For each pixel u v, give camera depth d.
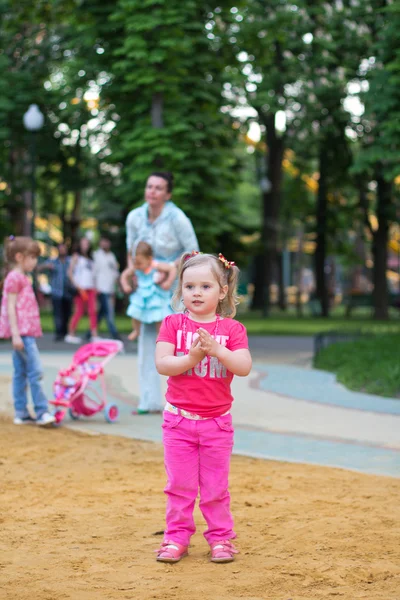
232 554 5.04
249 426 9.79
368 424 9.99
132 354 18.92
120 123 22.88
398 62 20.80
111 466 7.75
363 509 6.14
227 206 24.95
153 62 21.31
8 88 30.75
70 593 4.39
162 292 10.39
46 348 20.34
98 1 22.56
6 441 9.02
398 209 40.06
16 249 9.91
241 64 26.36
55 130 32.28
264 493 6.67
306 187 48.38
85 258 21.59
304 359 18.58
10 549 5.18
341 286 83.50
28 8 29.98
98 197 34.47
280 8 30.66
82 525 5.75
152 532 5.58
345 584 4.55
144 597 4.34
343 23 34.75
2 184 34.47
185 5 21.84
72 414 10.38
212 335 5.11
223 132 23.48
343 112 35.78
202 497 5.14
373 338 19.70
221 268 5.11
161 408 10.85
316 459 8.02
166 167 22.27
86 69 23.33
